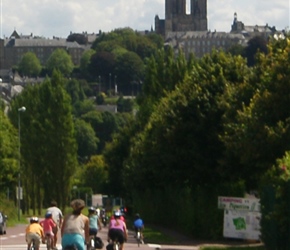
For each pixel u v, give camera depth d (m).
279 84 65.81
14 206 129.50
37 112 155.25
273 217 49.62
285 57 67.06
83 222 35.97
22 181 150.50
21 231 96.56
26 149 153.50
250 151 65.38
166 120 89.44
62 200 155.38
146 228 104.00
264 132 64.50
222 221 79.06
